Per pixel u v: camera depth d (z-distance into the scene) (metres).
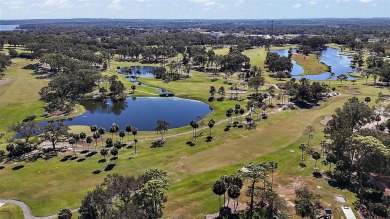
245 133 128.38
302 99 174.88
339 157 97.94
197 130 135.25
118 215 60.19
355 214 74.62
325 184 88.31
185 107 176.00
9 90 193.00
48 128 118.62
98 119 156.62
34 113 159.75
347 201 79.88
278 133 127.06
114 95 196.75
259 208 76.38
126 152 113.88
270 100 176.50
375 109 145.25
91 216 62.72
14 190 88.69
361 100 170.75
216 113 158.50
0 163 106.88
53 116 157.62
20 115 156.38
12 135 131.62
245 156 107.00
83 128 140.88
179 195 83.00
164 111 169.00
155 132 134.75
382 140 94.62
